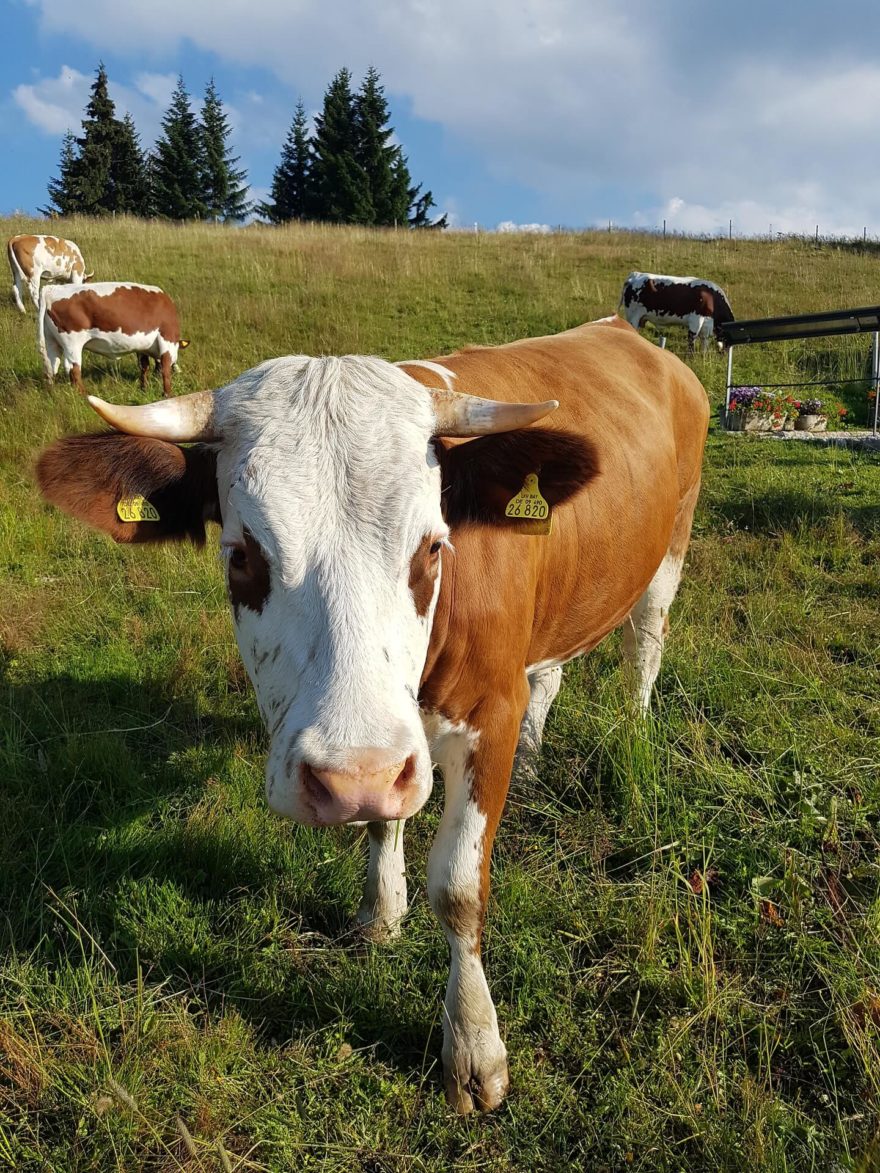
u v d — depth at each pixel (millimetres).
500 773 2805
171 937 3068
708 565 6480
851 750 4062
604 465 3512
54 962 2980
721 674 4762
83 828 3602
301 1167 2389
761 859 3434
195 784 3980
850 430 12820
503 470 2584
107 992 2848
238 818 3639
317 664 2049
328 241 24594
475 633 2658
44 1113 2486
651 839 3504
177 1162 2287
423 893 3361
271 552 2162
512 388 3271
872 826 3615
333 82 52594
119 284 11930
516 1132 2486
